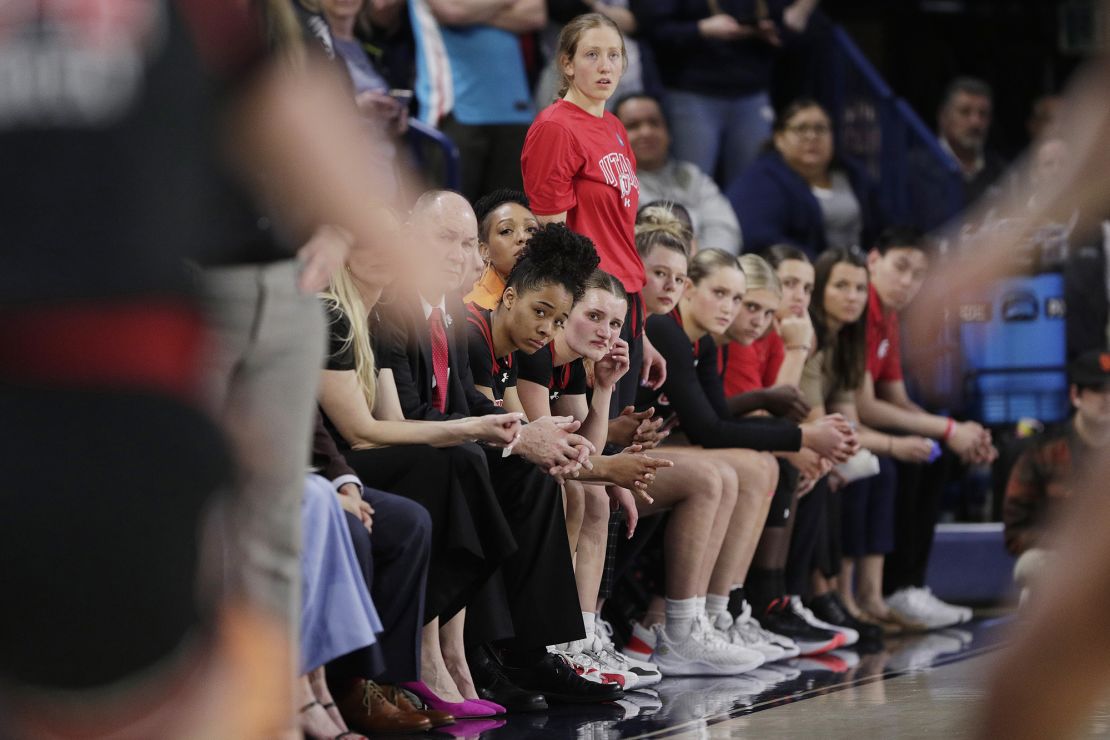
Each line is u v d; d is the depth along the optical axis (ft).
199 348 19.19
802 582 65.31
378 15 77.56
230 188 19.75
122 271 18.24
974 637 69.21
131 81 18.45
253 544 26.96
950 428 73.67
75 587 17.10
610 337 51.47
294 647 27.48
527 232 53.36
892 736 42.60
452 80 77.41
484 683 49.06
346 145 22.09
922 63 123.34
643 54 87.30
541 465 47.42
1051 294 82.48
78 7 18.45
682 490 57.06
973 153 102.12
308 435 27.40
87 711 17.54
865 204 90.17
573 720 46.73
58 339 18.10
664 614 59.11
